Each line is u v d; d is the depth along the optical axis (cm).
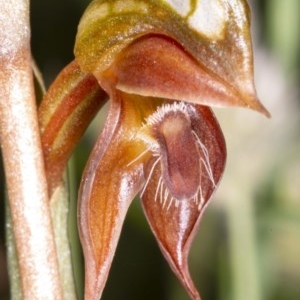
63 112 8
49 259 8
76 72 8
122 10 7
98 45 7
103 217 7
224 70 7
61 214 8
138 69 7
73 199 10
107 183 7
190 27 7
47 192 8
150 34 7
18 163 8
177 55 7
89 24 7
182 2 7
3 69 7
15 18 7
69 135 8
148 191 7
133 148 7
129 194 7
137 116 7
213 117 7
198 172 7
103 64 7
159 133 7
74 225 10
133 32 7
